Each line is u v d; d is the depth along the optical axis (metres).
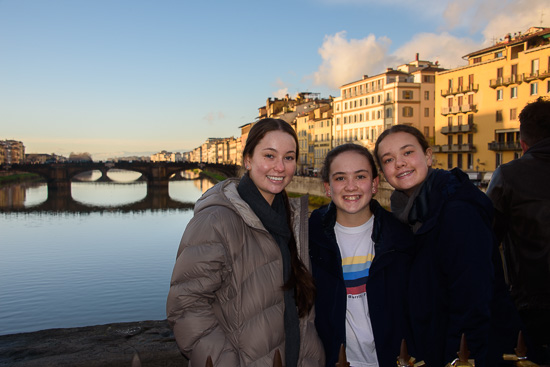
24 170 87.56
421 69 55.69
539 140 2.54
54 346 3.25
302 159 81.75
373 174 2.65
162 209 59.84
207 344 2.02
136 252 30.23
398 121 55.19
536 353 2.38
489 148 42.03
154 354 3.16
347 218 2.64
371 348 2.51
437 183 2.39
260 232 2.24
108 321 15.88
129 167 90.19
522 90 39.53
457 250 2.17
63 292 19.78
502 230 2.60
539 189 2.33
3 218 50.97
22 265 26.11
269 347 2.17
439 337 2.34
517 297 2.48
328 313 2.50
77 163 91.25
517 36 45.47
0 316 16.59
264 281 2.19
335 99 69.19
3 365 2.96
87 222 47.38
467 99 45.78
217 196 2.26
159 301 18.17
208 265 2.08
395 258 2.48
